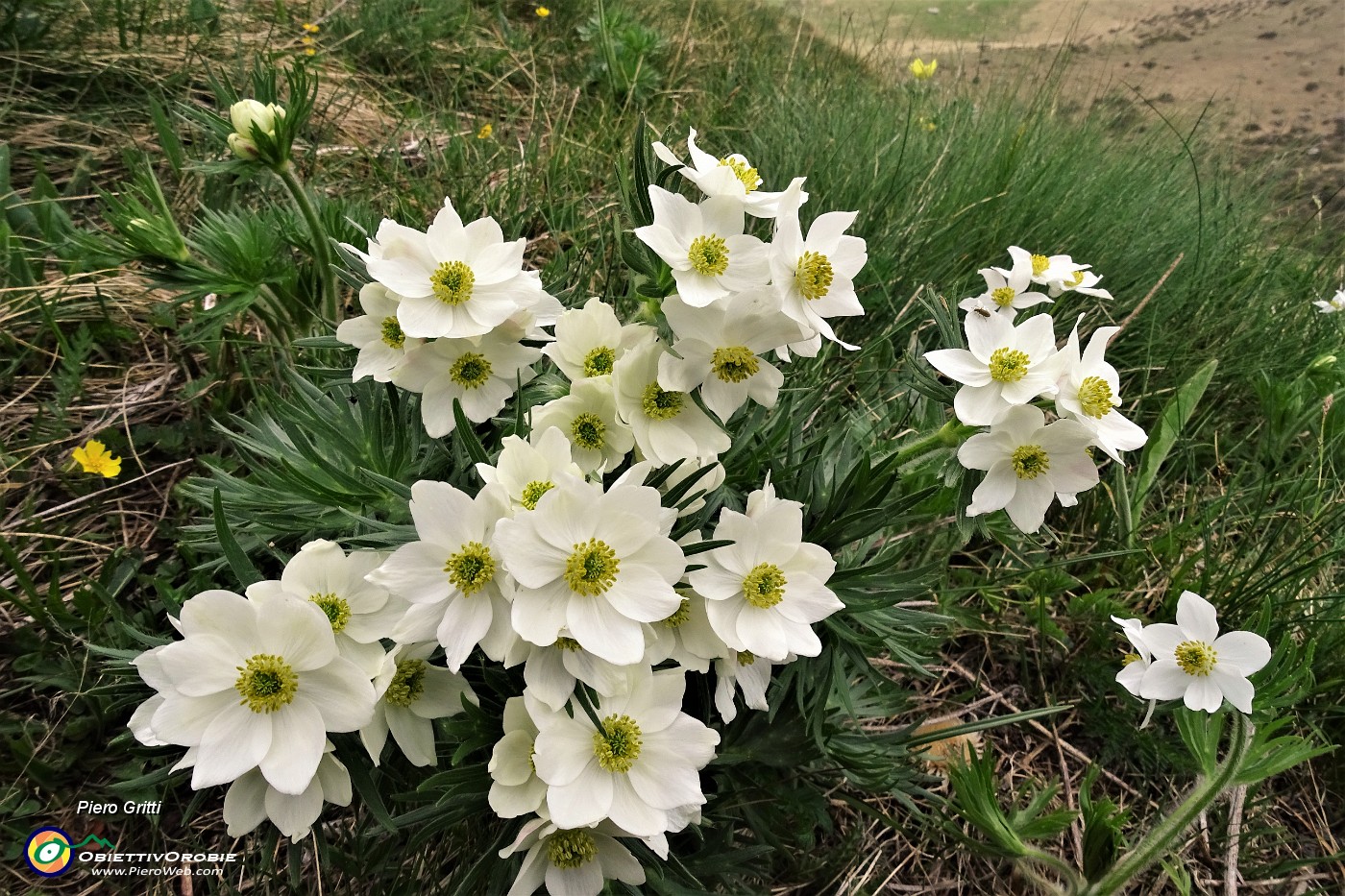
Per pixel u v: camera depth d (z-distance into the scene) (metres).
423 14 0.72
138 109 0.53
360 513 0.26
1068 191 0.58
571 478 0.20
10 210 0.44
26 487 0.36
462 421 0.22
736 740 0.28
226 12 0.64
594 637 0.20
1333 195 0.73
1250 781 0.28
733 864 0.27
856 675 0.33
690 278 0.23
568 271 0.40
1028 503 0.27
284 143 0.32
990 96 0.77
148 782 0.22
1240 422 0.51
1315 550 0.41
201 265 0.35
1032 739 0.38
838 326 0.48
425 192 0.52
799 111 0.66
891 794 0.32
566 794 0.21
